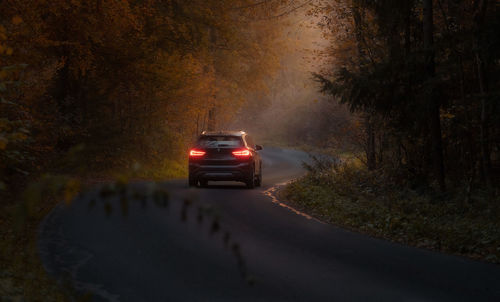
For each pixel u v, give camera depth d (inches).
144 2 965.8
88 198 587.5
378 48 804.0
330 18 891.4
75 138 930.1
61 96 946.1
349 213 538.3
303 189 702.5
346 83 711.7
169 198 75.7
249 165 769.6
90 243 368.5
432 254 370.0
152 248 358.3
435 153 700.7
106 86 1043.3
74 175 761.0
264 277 293.0
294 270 310.3
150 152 1069.8
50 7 688.4
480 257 369.1
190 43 1122.0
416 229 450.9
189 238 395.5
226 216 510.6
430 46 674.8
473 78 700.0
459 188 689.0
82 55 904.9
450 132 728.3
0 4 562.6
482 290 274.2
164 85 1059.3
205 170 761.6
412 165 750.5
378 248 384.8
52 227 420.5
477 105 676.1
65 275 280.2
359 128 901.2
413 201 647.8
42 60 665.6
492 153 792.3
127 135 1015.6
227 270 306.0
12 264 284.0
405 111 706.8
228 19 1232.8
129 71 1015.6
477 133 702.5
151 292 260.2
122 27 876.6
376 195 726.5
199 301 248.1
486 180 653.3
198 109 1181.1
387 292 268.1
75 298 236.5
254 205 597.9
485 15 659.4
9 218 418.6
